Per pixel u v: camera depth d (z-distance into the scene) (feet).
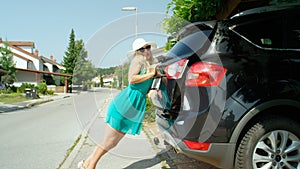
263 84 7.72
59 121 27.53
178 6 13.65
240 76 7.67
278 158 7.93
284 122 7.86
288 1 12.21
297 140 7.95
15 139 18.61
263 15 8.64
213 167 10.64
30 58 131.44
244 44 8.09
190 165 10.98
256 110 7.54
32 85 102.63
